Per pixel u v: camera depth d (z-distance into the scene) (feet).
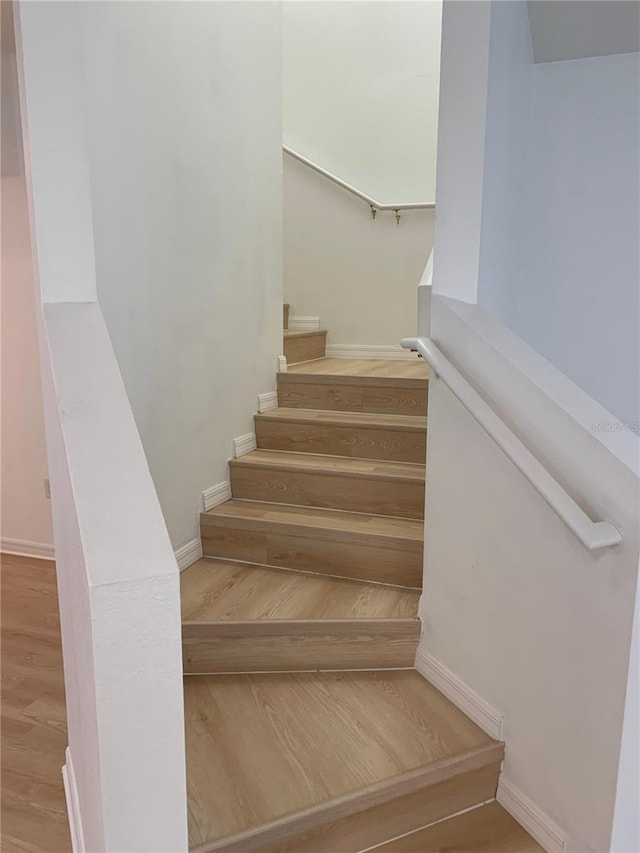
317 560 7.28
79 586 2.90
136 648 2.50
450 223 5.35
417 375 9.63
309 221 12.32
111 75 5.96
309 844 4.62
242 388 8.70
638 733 4.12
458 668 5.70
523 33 5.98
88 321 4.17
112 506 2.78
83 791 4.08
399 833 4.96
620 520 3.90
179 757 2.67
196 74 7.29
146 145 6.53
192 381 7.56
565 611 4.42
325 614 6.32
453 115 5.17
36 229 4.24
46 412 4.58
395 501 7.50
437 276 5.49
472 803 5.25
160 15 6.62
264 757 5.06
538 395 4.44
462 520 5.43
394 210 11.59
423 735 5.32
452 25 5.04
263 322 9.19
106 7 5.85
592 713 4.25
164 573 2.48
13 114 8.27
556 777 4.66
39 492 9.69
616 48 6.14
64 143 4.23
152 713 2.58
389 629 6.20
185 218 7.27
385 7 11.39
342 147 11.97
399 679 6.11
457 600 5.61
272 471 8.10
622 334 6.71
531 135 6.61
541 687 4.73
